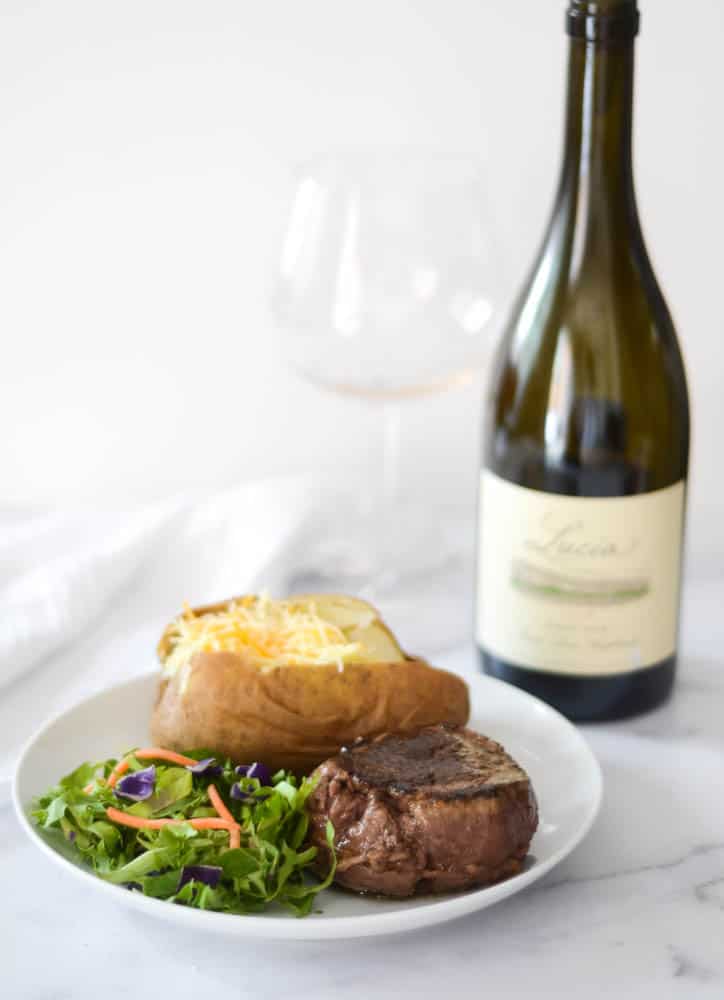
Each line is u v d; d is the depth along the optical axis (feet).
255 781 2.25
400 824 2.15
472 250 2.99
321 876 2.20
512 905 2.26
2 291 3.30
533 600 2.58
